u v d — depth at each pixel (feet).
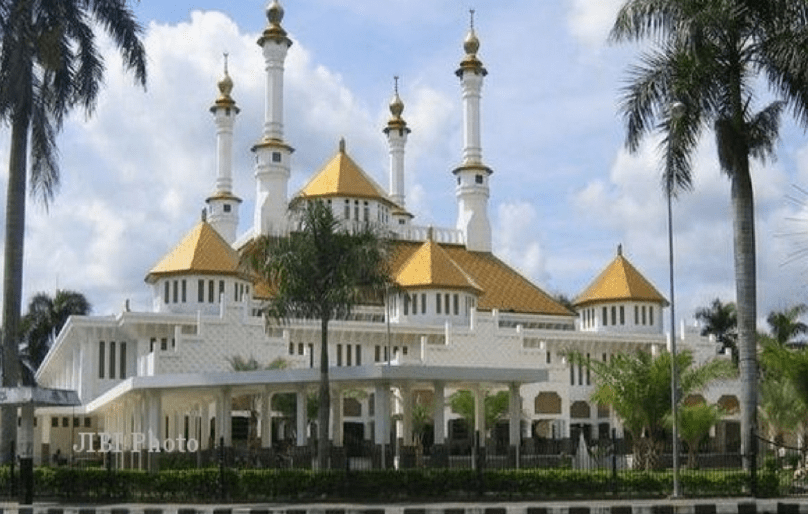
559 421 253.85
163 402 194.49
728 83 121.08
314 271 131.13
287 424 232.12
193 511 105.60
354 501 120.57
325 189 297.74
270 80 329.72
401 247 314.96
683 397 148.66
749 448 118.73
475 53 347.56
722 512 106.52
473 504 114.32
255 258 135.03
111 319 248.93
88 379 246.68
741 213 119.03
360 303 134.72
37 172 131.23
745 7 116.98
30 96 123.95
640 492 124.16
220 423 161.68
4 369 127.03
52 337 351.67
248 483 122.01
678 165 121.29
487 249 335.67
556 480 124.26
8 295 128.16
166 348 248.93
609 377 149.07
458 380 151.12
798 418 162.81
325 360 132.16
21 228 129.59
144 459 168.25
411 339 266.77
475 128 344.49
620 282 300.40
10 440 127.54
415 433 207.41
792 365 141.18
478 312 270.87
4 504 111.55
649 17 119.55
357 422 242.78
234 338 233.76
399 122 378.53
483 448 142.82
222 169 346.95
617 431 270.67
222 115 347.15
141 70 133.69
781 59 113.70
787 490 124.47
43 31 126.00
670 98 120.88
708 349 288.51
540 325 301.22
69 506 112.27
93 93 132.67
